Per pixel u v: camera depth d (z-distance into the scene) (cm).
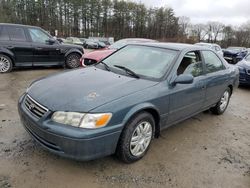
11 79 703
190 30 7031
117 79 324
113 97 276
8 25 778
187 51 381
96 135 253
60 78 332
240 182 291
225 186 281
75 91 285
